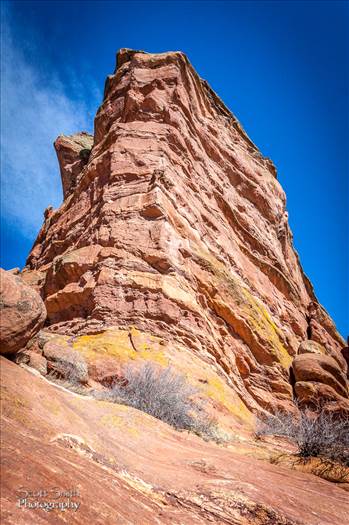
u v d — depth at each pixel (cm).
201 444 803
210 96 3803
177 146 2636
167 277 1897
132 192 2269
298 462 821
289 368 2311
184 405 1016
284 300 3044
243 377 1958
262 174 3684
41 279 2441
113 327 1684
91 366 1332
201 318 1855
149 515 338
